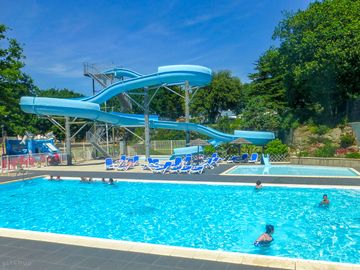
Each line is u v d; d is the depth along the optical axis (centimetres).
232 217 1098
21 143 3484
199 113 6384
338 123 2919
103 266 539
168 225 1034
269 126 3400
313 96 3209
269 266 514
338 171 1961
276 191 1437
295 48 2750
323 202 1181
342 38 2545
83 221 1110
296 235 898
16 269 537
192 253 582
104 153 3225
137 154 3834
